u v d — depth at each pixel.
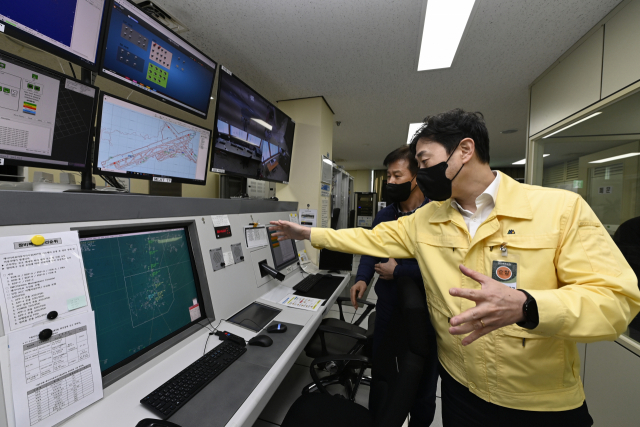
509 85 2.57
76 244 0.73
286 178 2.59
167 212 1.08
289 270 2.03
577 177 1.95
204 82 1.50
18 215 0.62
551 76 2.17
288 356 0.99
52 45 0.89
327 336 1.66
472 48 1.98
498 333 0.71
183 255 1.16
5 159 0.77
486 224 0.73
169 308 1.02
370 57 2.14
